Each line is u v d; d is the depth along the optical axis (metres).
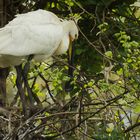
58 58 11.46
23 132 9.14
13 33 10.52
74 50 11.61
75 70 10.50
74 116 9.34
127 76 9.12
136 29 11.27
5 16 11.20
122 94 8.88
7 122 9.34
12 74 12.11
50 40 10.95
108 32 11.06
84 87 9.43
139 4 12.69
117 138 8.67
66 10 11.91
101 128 8.91
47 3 11.96
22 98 10.52
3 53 10.34
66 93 10.78
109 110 9.11
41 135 9.73
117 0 11.31
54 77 10.24
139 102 8.98
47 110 9.25
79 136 9.64
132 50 10.14
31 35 10.68
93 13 11.35
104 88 8.93
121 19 11.55
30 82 12.51
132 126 9.22
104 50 10.42
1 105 10.70
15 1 11.29
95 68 11.35
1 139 9.42
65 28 11.45
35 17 10.94
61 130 9.83
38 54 10.95
